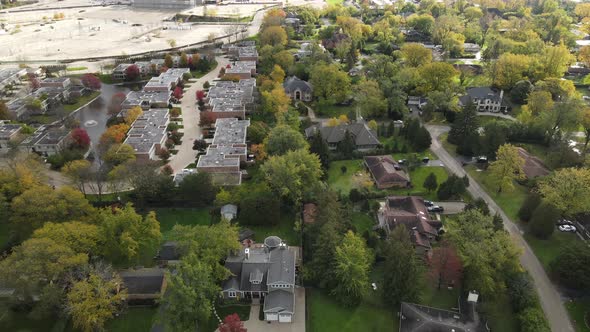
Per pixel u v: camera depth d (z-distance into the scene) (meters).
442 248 120.75
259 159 177.38
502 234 121.88
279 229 146.88
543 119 195.62
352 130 199.00
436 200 161.00
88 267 110.12
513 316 112.81
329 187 155.38
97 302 102.62
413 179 174.62
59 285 107.62
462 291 119.44
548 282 124.19
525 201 147.88
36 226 128.75
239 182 166.00
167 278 109.38
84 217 133.38
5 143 199.62
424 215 144.38
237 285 118.38
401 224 127.12
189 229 123.31
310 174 155.88
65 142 197.88
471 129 194.88
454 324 105.06
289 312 111.38
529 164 173.75
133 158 174.12
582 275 115.88
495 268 116.69
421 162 186.12
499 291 114.94
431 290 121.56
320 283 121.25
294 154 157.00
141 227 126.00
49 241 110.31
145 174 155.75
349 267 115.81
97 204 157.25
